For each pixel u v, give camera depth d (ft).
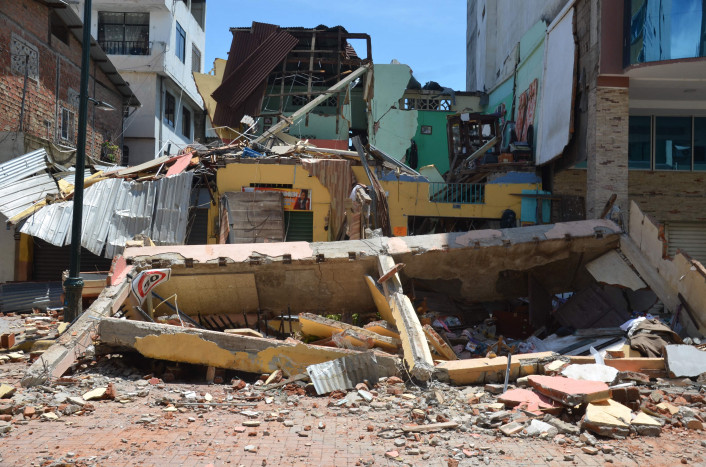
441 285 40.14
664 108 63.31
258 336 29.45
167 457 16.96
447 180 80.94
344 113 87.20
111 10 96.17
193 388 25.61
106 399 23.44
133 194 54.54
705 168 65.46
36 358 29.25
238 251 35.22
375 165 64.13
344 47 91.45
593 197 53.42
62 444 17.97
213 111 86.94
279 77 87.20
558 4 66.64
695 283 32.40
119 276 33.35
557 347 33.27
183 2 105.70
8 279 54.80
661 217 65.31
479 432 19.60
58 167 58.54
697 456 17.58
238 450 17.62
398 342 29.43
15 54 60.70
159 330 27.84
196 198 60.85
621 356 29.01
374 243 36.45
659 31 49.03
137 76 94.89
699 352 27.35
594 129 53.62
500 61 99.14
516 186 65.62
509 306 43.01
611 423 19.22
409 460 16.99
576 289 43.04
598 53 53.42
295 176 60.80
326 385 24.47
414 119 95.86
